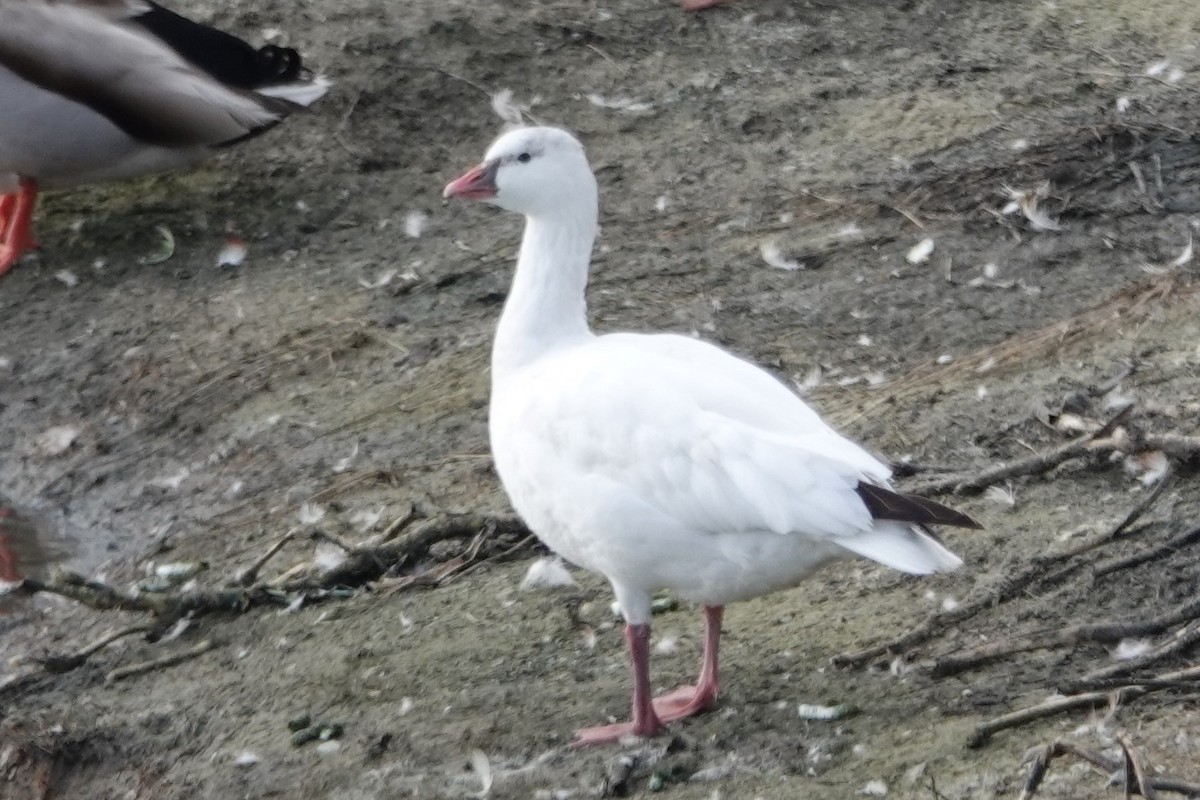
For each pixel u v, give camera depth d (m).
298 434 12.25
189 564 11.07
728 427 7.57
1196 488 9.34
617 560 7.90
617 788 7.87
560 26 16.69
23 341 13.91
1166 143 13.69
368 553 10.35
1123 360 11.05
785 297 12.78
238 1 17.28
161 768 9.08
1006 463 9.97
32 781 9.29
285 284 14.10
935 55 15.71
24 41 14.12
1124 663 7.90
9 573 11.45
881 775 7.52
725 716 8.27
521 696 8.88
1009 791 7.17
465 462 11.50
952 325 12.12
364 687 9.26
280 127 15.88
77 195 15.51
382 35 16.61
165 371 13.27
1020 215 13.16
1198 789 6.77
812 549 7.60
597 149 15.14
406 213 14.82
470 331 13.12
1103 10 16.09
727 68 15.97
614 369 7.88
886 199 13.69
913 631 8.54
